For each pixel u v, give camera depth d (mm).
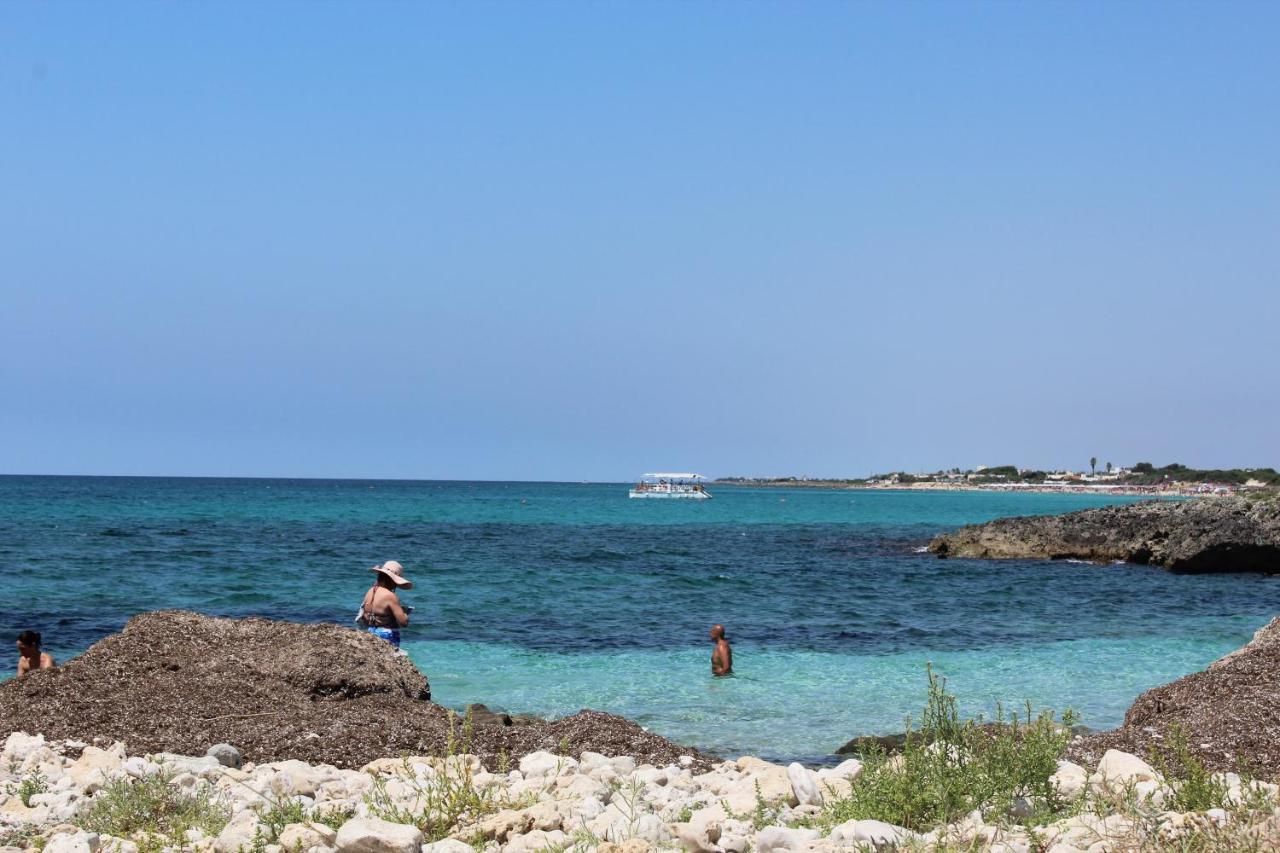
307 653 13734
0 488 174500
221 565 40125
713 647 22703
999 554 52188
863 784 7445
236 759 10242
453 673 19359
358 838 6160
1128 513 50562
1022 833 6141
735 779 10039
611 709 16422
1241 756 9031
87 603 28344
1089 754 10445
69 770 9461
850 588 36469
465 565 42625
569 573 39844
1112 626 27172
